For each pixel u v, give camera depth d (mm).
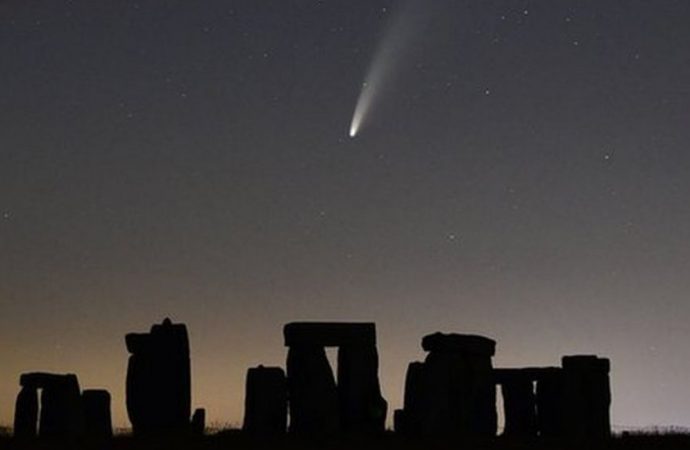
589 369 42406
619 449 35875
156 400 41125
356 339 39250
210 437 37094
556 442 37250
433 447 35156
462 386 40062
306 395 38625
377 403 38969
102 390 42219
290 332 39250
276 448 34344
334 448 34531
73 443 35688
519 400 42469
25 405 41531
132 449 34344
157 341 41469
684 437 38719
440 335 40125
